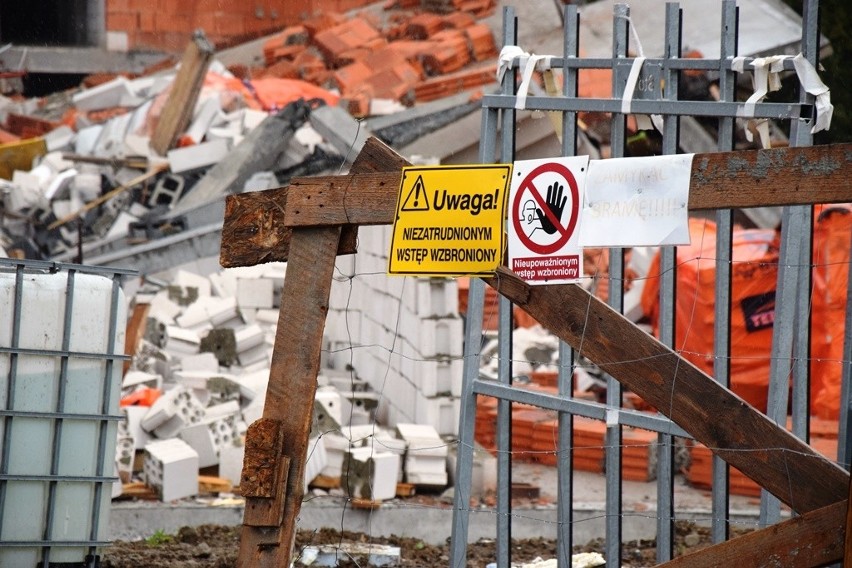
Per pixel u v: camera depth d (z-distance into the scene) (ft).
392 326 144.87
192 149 294.46
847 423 73.56
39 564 84.43
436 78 415.64
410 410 134.51
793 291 69.77
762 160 55.01
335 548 98.58
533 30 380.78
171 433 125.70
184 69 320.70
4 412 82.79
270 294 181.47
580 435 138.72
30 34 459.73
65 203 282.15
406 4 466.29
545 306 60.59
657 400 58.54
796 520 55.11
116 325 86.33
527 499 123.65
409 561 103.35
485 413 146.61
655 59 74.02
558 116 78.07
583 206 59.16
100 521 85.87
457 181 62.34
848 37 250.16
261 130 280.72
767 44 299.17
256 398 138.21
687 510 121.19
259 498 65.41
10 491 83.30
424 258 62.95
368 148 66.80
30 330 83.82
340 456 121.08
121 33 462.19
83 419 85.20
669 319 72.43
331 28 454.40
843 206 149.07
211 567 97.30
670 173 57.00
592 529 116.47
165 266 252.21
